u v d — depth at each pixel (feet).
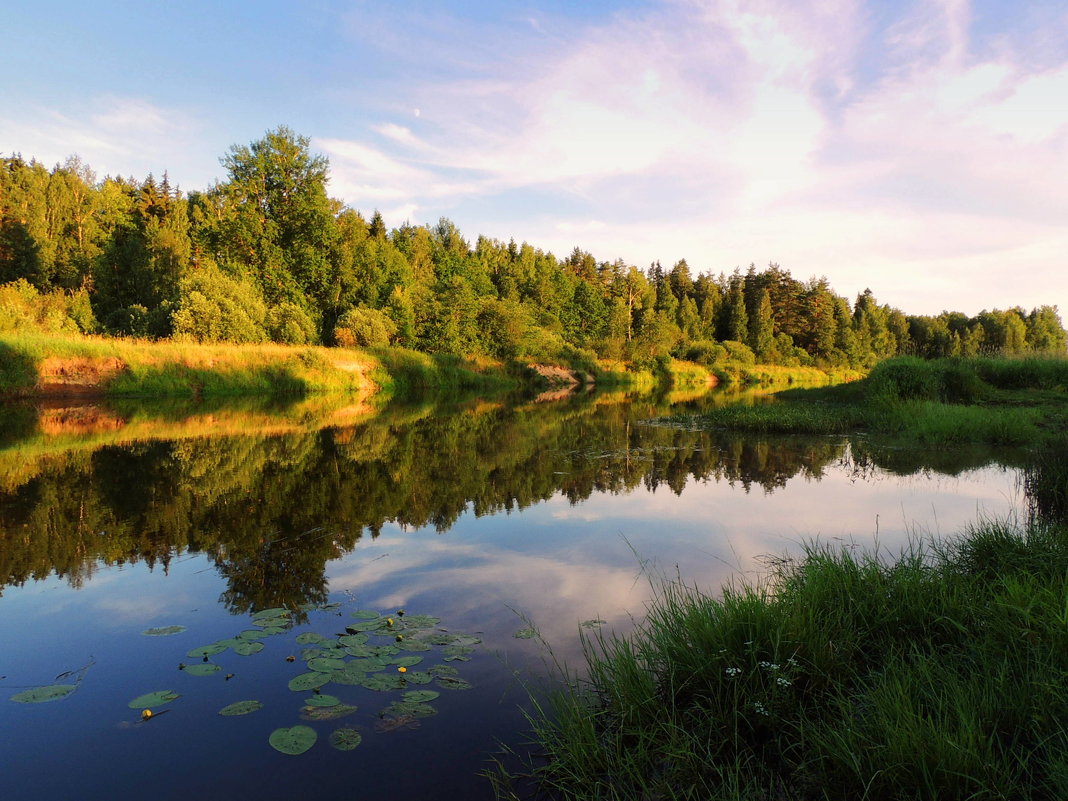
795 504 23.94
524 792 8.39
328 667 11.55
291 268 122.01
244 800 8.20
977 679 9.30
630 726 9.49
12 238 132.26
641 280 258.98
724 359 202.28
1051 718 8.22
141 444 39.37
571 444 42.19
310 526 21.48
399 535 20.42
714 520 21.83
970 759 7.45
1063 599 10.57
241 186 119.24
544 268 231.09
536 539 19.84
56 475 29.43
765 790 8.09
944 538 18.56
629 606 14.42
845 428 46.93
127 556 18.16
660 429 51.11
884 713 8.62
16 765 8.93
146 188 186.39
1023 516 20.70
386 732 9.70
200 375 79.61
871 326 269.85
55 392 68.44
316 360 92.53
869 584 12.96
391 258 145.79
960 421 40.16
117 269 139.03
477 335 141.79
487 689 10.92
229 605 14.73
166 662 11.94
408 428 51.11
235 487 27.32
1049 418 42.88
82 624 13.64
